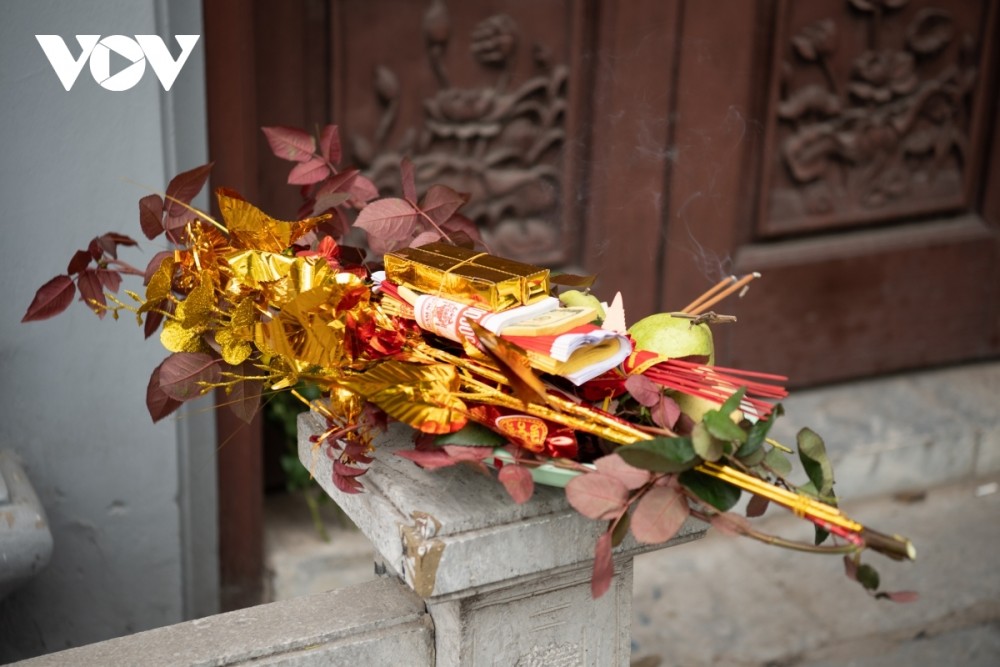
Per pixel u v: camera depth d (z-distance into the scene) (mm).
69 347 1836
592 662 1188
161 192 1836
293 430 2377
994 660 2348
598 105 2512
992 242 3107
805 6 2662
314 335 1011
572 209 2570
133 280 1843
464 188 2461
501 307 1018
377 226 1233
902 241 2986
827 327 2967
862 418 2916
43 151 1736
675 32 2521
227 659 1084
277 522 2426
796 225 2836
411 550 987
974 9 2877
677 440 913
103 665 1072
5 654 1969
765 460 1007
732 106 2633
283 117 2268
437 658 1154
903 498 2887
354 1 2258
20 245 1761
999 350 3225
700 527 1122
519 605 1122
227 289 1097
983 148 3031
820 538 990
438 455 988
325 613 1163
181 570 2049
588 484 919
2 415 1825
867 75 2787
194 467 2066
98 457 1913
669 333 1140
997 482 2977
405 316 1086
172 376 1107
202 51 1877
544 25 2428
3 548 1598
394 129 2367
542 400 975
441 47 2357
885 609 2488
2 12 1666
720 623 2426
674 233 2676
